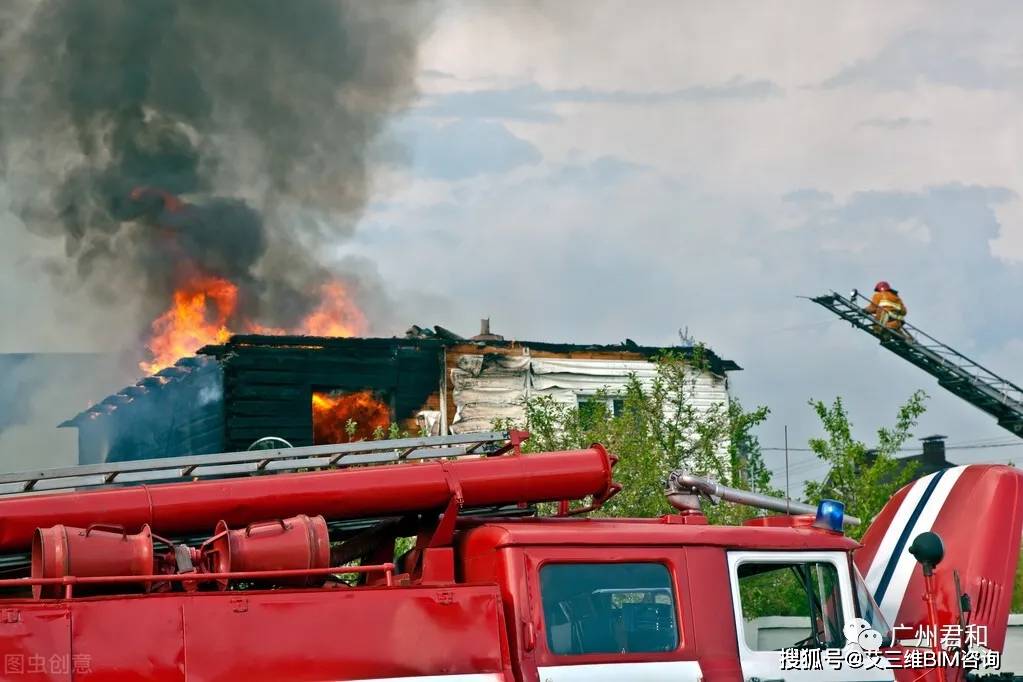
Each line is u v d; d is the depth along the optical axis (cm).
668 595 685
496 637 639
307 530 644
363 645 616
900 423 1706
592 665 655
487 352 2983
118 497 646
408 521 749
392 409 2878
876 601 834
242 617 600
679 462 1758
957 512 825
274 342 2722
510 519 717
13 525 621
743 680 682
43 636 566
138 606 584
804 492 1700
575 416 1864
